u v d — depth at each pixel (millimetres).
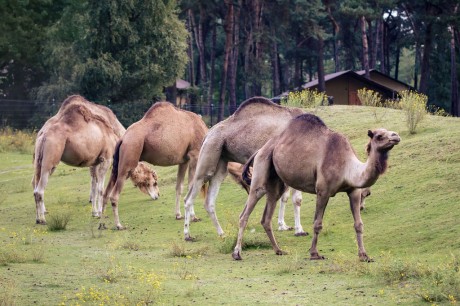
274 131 18578
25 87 72562
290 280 13680
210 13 74688
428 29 70938
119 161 21750
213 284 13562
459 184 19125
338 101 71500
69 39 65250
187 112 22609
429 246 15445
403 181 20469
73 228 22062
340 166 15055
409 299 11695
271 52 77750
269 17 73875
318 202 15406
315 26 70062
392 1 73312
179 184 22672
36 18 69812
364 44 76812
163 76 61781
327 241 17453
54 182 32312
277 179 16547
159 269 15195
